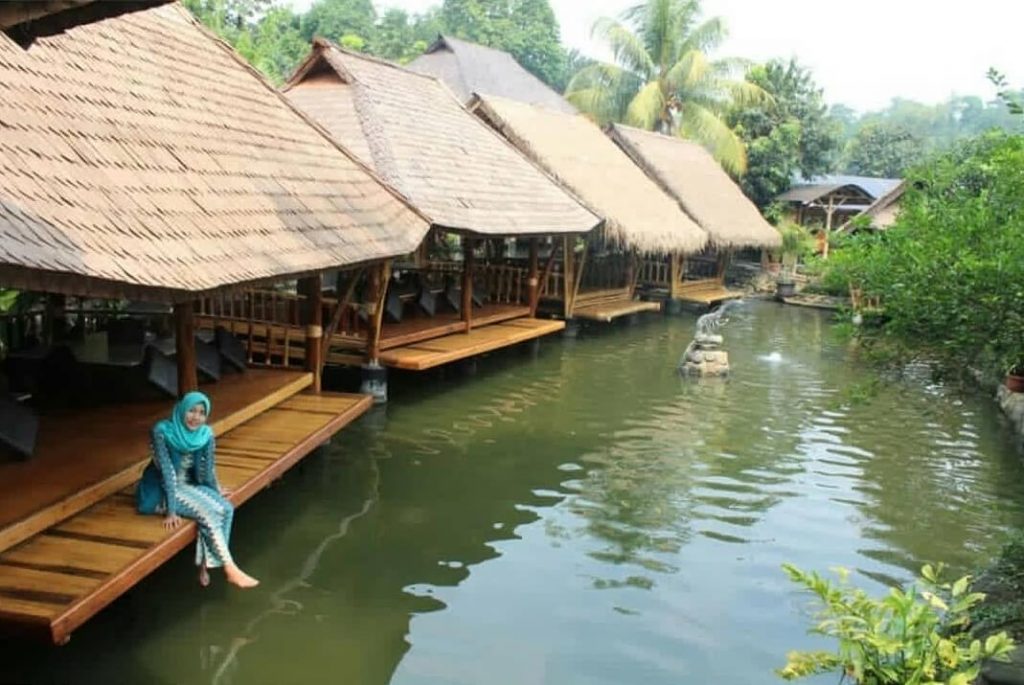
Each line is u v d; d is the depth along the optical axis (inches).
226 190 339.9
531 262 700.7
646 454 440.5
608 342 774.5
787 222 1312.7
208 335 430.9
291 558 299.6
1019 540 288.4
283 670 229.9
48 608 189.9
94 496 249.4
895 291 284.0
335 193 439.5
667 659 243.3
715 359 645.3
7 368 334.3
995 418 532.7
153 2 154.8
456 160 625.0
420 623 258.1
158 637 241.3
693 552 319.0
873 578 302.4
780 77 1512.1
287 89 612.4
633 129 1035.9
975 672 164.6
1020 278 240.1
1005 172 293.4
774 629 262.5
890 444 474.0
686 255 1018.7
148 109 344.5
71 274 203.6
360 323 531.8
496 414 503.2
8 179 225.9
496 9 2046.0
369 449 426.0
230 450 314.3
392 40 1760.6
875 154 1895.9
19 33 163.6
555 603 274.4
